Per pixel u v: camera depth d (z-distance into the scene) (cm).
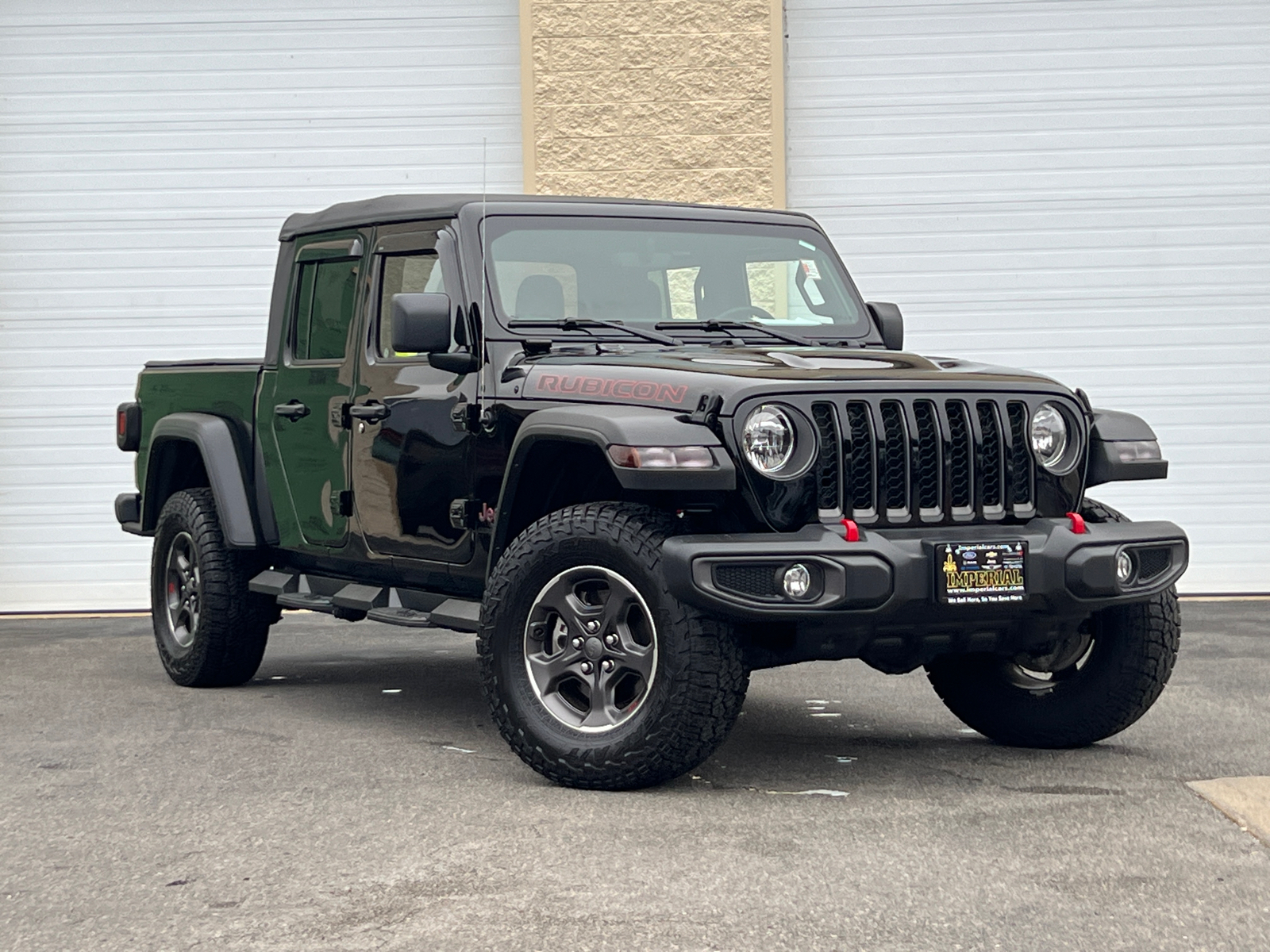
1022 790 501
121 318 1130
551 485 548
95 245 1130
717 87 1088
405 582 630
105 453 1133
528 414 541
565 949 348
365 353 632
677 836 443
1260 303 1098
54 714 664
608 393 517
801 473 489
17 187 1130
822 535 481
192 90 1126
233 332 1131
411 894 390
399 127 1120
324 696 717
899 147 1107
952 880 398
